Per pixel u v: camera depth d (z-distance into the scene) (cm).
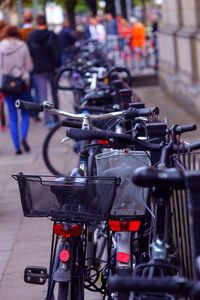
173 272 409
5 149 1381
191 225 344
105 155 489
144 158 484
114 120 677
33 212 467
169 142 485
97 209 460
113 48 2784
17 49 1284
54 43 1553
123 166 482
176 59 1998
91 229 650
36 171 1148
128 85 1010
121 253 476
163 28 2314
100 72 1151
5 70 1283
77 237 479
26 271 496
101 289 521
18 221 879
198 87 1666
